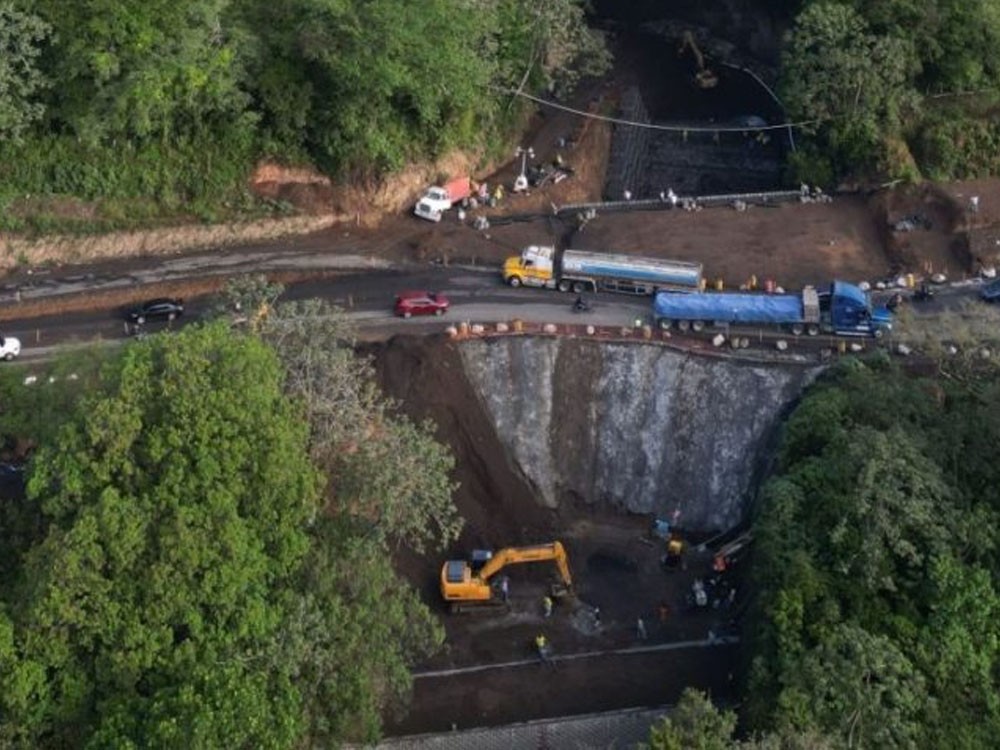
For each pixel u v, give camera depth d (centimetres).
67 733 4947
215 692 4725
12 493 6069
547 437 7569
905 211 8800
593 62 9969
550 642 6856
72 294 7794
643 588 7194
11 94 7481
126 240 8162
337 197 8631
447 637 6844
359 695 5253
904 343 7594
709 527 7475
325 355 5953
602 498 7594
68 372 5894
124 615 4972
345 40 7931
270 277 8069
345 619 5338
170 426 5134
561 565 6975
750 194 9175
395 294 8019
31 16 7275
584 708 6506
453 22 8231
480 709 6475
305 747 5144
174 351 5331
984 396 6681
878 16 8975
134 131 8019
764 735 5338
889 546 6141
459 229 8688
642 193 9988
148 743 4609
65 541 4884
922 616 6056
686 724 5231
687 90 11044
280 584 5406
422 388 7369
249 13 8138
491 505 7406
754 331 7688
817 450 6869
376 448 5822
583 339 7656
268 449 5231
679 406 7556
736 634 6912
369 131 8356
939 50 9056
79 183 8038
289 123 8350
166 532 4978
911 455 6366
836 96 8894
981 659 5872
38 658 4888
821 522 6400
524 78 9538
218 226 8362
